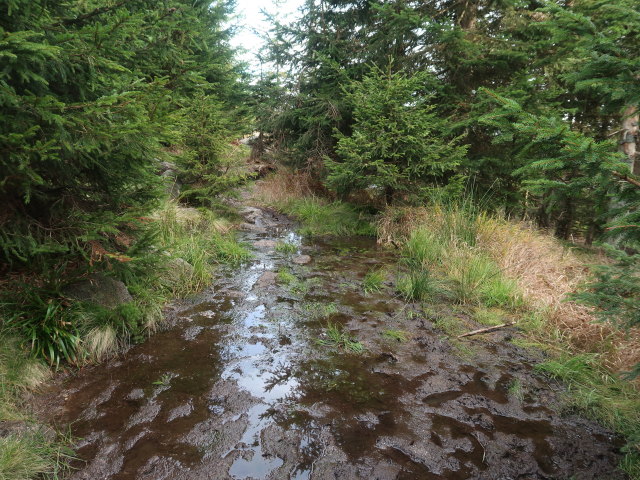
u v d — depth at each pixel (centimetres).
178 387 247
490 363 297
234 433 206
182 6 320
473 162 717
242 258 570
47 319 255
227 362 282
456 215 600
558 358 305
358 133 683
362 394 250
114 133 230
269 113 1069
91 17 263
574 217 924
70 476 170
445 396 252
